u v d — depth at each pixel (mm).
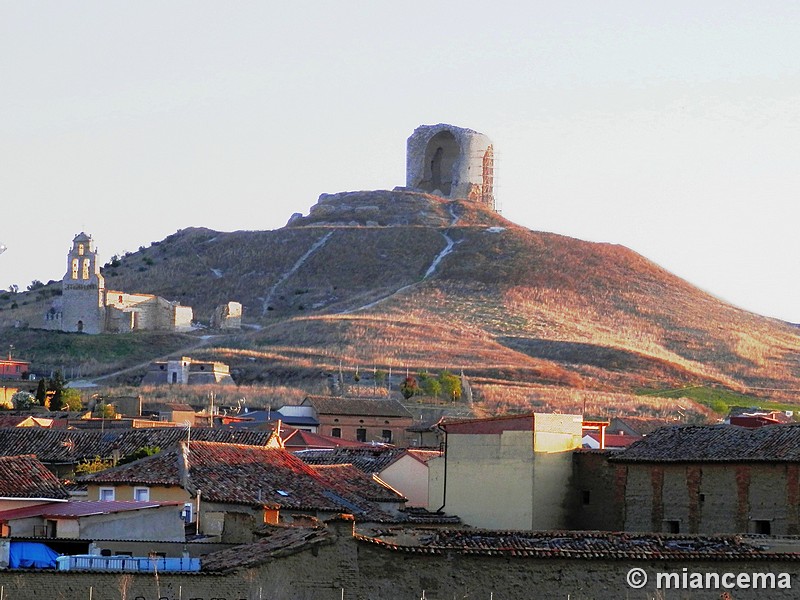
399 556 54062
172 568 54406
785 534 75250
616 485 85875
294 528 59844
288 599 52688
